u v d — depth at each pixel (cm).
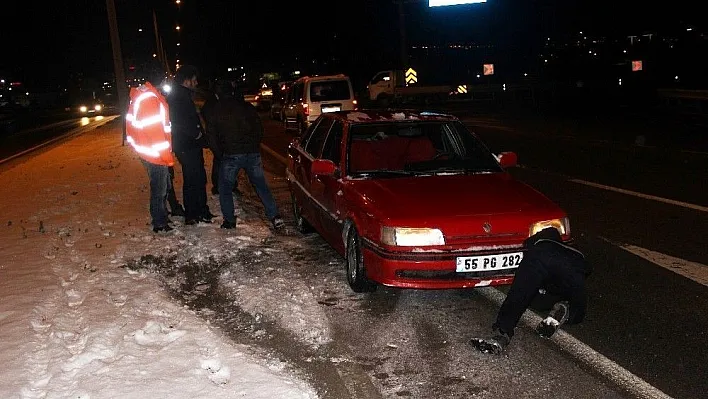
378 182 630
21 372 444
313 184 741
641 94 3381
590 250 744
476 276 542
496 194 591
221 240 794
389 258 542
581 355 479
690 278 641
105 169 1452
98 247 773
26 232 861
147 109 775
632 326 530
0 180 1410
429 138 736
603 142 1714
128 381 423
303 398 405
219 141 820
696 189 1048
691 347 489
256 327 536
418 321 548
